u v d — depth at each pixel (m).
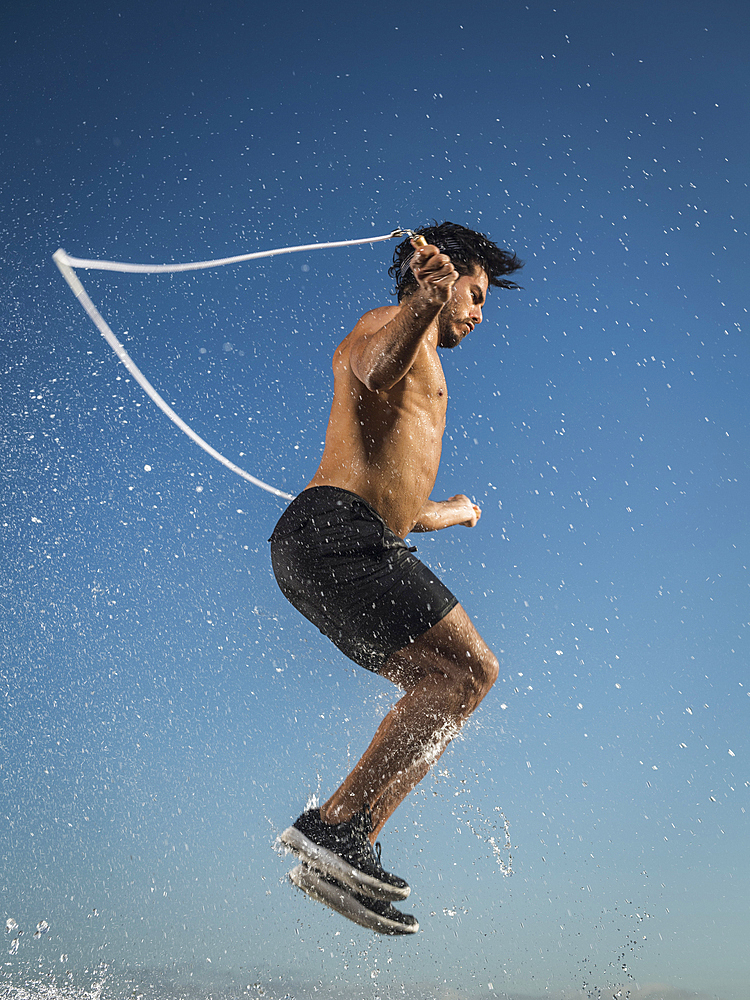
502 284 2.46
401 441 2.13
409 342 1.87
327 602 2.03
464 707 1.99
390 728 1.98
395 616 1.99
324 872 1.92
